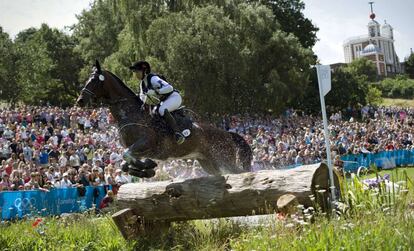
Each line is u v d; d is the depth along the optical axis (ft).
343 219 19.21
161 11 115.96
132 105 25.89
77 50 176.96
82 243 26.30
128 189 26.96
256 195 22.13
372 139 91.81
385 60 441.27
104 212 36.73
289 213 20.17
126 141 25.76
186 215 24.94
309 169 21.25
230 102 114.42
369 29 453.17
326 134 22.50
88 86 25.77
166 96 26.43
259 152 66.64
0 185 44.11
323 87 23.66
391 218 18.33
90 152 63.87
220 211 23.59
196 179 24.47
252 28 120.67
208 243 23.43
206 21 108.37
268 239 18.85
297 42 133.69
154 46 108.47
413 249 15.65
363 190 22.76
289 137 78.64
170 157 26.91
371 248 15.99
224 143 29.14
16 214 39.32
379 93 222.28
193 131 27.02
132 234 25.84
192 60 106.22
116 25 170.19
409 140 97.86
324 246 16.51
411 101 266.98
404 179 24.32
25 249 25.79
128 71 110.11
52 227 29.19
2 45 148.97
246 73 115.85
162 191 25.26
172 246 25.21
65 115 81.51
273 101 120.88
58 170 50.47
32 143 59.26
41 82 157.48
